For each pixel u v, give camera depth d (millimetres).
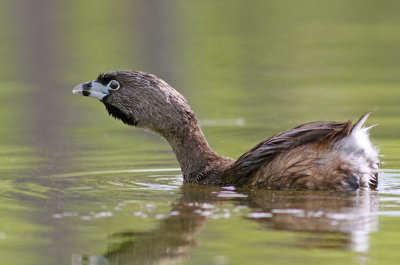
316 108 19594
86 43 28172
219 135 17016
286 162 11648
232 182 12391
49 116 19750
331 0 37406
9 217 10430
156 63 25594
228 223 10031
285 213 10367
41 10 32969
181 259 8797
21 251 9172
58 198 11500
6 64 25641
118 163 14445
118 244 9375
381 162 13641
